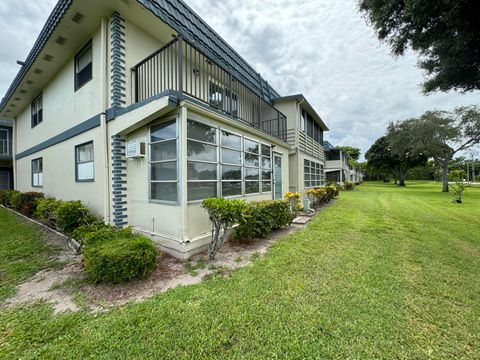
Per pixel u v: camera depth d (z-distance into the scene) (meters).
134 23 5.05
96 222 4.93
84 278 3.18
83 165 6.05
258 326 2.14
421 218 7.46
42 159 8.63
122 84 4.79
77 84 6.20
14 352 1.86
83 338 2.01
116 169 4.80
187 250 3.93
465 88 4.95
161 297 2.66
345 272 3.31
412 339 1.98
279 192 8.61
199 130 4.47
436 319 2.25
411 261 3.74
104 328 2.12
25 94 9.14
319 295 2.68
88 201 5.72
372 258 3.87
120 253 2.93
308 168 12.16
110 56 4.86
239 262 3.77
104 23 4.91
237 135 5.75
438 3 3.28
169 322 2.20
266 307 2.44
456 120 18.61
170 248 4.08
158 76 5.32
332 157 28.06
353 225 6.40
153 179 4.48
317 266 3.53
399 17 4.12
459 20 3.33
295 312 2.35
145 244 3.25
